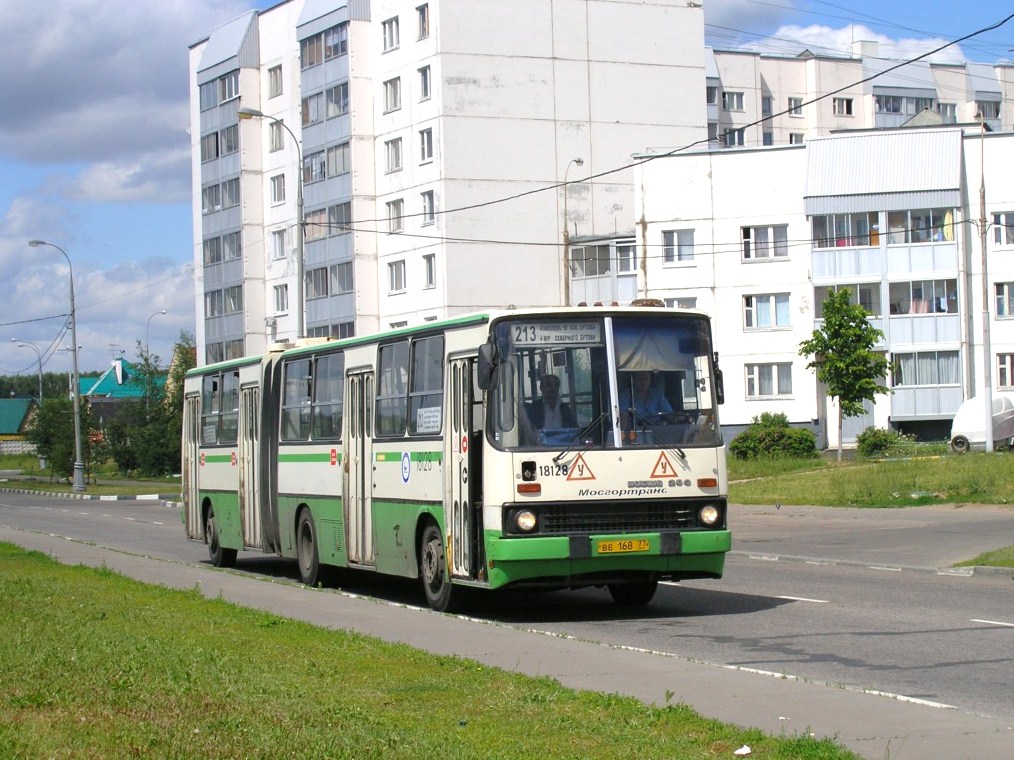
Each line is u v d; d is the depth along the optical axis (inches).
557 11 2726.4
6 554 944.9
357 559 715.4
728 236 2549.2
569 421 569.6
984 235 2364.7
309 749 287.1
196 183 3388.3
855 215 2486.5
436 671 404.2
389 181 2812.5
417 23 2714.1
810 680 392.2
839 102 3762.3
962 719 330.3
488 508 563.5
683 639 510.6
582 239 2691.9
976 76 4028.1
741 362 2536.9
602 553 559.8
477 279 2667.3
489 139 2677.2
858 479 1460.4
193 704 343.9
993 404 2037.4
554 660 433.7
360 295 2854.3
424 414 634.2
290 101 3080.7
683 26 2817.4
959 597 639.8
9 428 5388.8
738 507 1346.0
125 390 4938.5
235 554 964.0
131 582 735.7
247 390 893.8
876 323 2471.7
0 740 297.9
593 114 2753.4
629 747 294.0
